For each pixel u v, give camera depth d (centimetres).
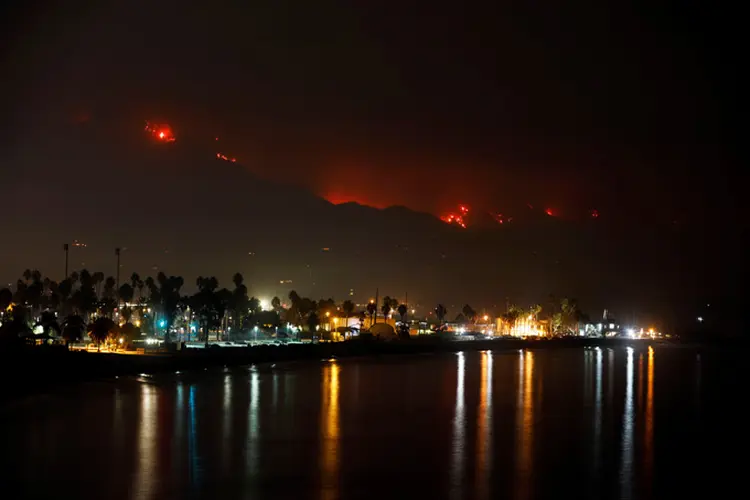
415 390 8344
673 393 8806
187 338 17275
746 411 7150
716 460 4684
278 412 6369
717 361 15788
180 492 3619
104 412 6228
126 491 3625
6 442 4862
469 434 5422
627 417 6594
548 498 3666
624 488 3919
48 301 16450
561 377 10562
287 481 3859
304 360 13262
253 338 18425
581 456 4709
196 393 7688
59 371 8525
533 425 5934
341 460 4406
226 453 4566
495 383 9350
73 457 4397
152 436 5131
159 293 16800
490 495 3678
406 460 4441
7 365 7938
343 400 7288
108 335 11725
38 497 3512
